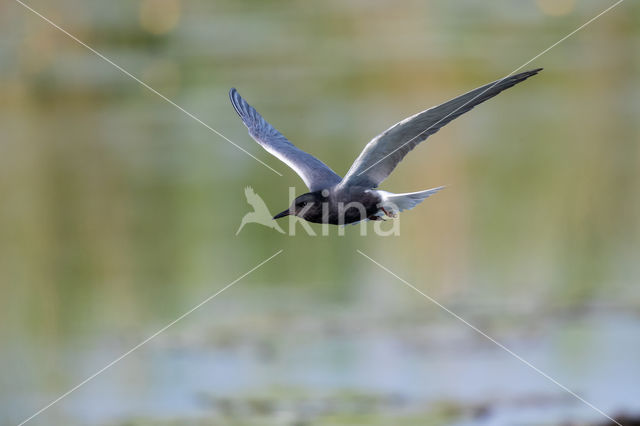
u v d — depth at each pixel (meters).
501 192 18.80
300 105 22.75
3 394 11.41
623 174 19.34
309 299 14.04
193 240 16.55
